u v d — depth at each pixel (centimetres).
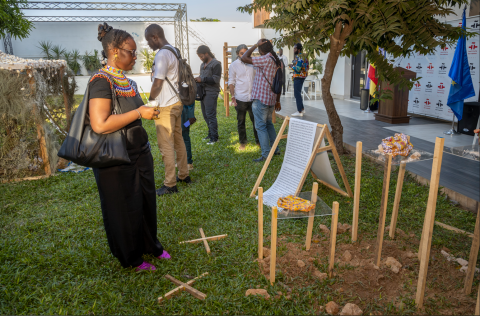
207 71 651
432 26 415
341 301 222
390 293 230
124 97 228
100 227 340
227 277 250
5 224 353
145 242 266
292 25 489
